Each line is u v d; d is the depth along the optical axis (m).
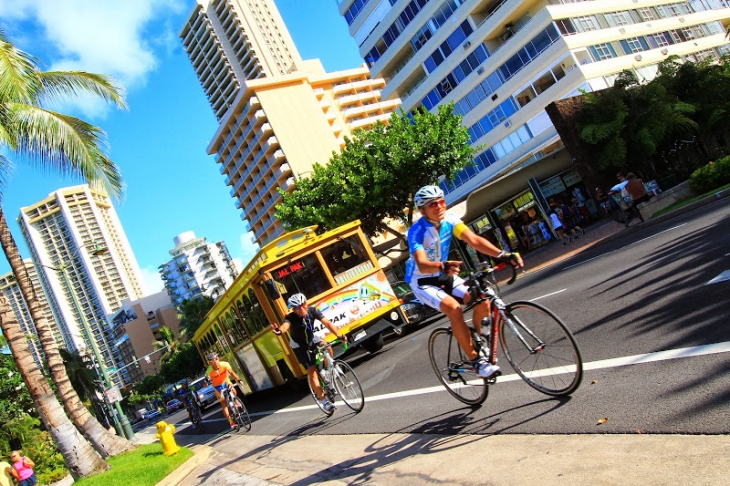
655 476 2.83
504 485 3.35
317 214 24.75
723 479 2.57
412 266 4.99
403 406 6.63
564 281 11.80
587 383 4.65
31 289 12.70
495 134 37.28
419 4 39.97
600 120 24.19
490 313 4.75
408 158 23.61
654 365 4.49
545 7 32.72
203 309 72.81
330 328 7.96
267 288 11.19
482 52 36.75
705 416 3.29
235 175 92.50
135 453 11.88
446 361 5.56
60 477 23.64
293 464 6.18
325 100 88.50
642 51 36.50
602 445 3.43
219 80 122.06
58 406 11.13
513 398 5.06
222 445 10.66
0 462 15.88
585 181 24.86
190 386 16.17
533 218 29.45
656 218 16.48
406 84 44.53
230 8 114.00
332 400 7.98
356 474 4.70
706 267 7.28
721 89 25.27
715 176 16.89
